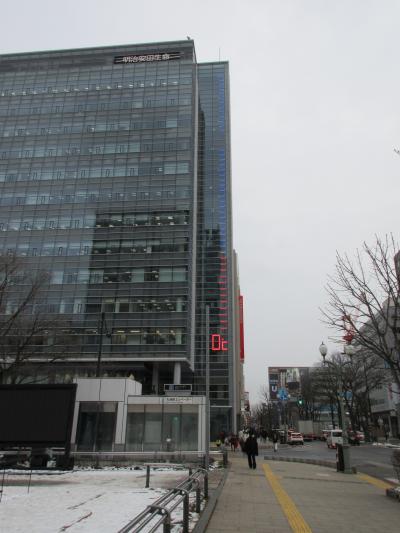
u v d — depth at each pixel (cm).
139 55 9062
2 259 3809
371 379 6094
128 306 7156
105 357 6838
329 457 3388
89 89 8856
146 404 2909
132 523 541
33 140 8506
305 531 872
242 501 1235
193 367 7600
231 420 8000
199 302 9125
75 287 7338
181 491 792
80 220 7806
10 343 3906
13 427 2155
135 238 7600
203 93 11038
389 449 4512
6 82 9106
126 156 8206
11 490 1414
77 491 1383
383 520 1002
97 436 2844
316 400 9125
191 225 7725
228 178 10200
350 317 1722
